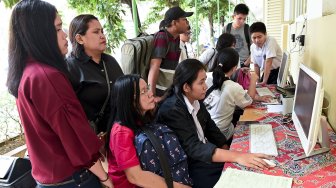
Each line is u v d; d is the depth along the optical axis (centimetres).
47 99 102
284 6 528
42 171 113
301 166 132
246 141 167
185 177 143
